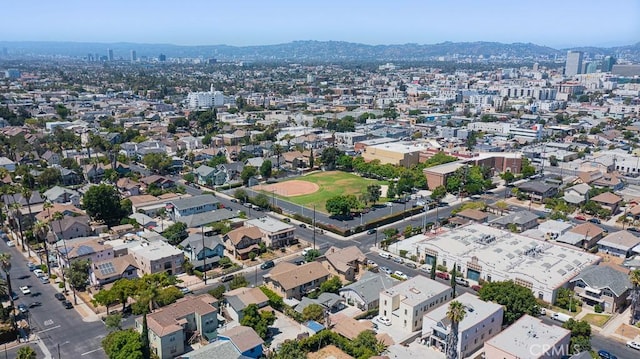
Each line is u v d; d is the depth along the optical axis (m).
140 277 133.62
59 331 106.69
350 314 115.69
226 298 113.19
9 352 98.56
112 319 101.81
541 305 120.25
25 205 177.38
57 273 135.50
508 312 109.81
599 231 162.50
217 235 160.88
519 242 148.00
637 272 109.75
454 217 182.25
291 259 148.00
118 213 175.25
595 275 122.81
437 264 143.62
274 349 98.06
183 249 148.50
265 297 115.00
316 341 99.00
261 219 170.00
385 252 153.62
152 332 98.38
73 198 190.38
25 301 119.88
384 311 113.62
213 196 196.75
